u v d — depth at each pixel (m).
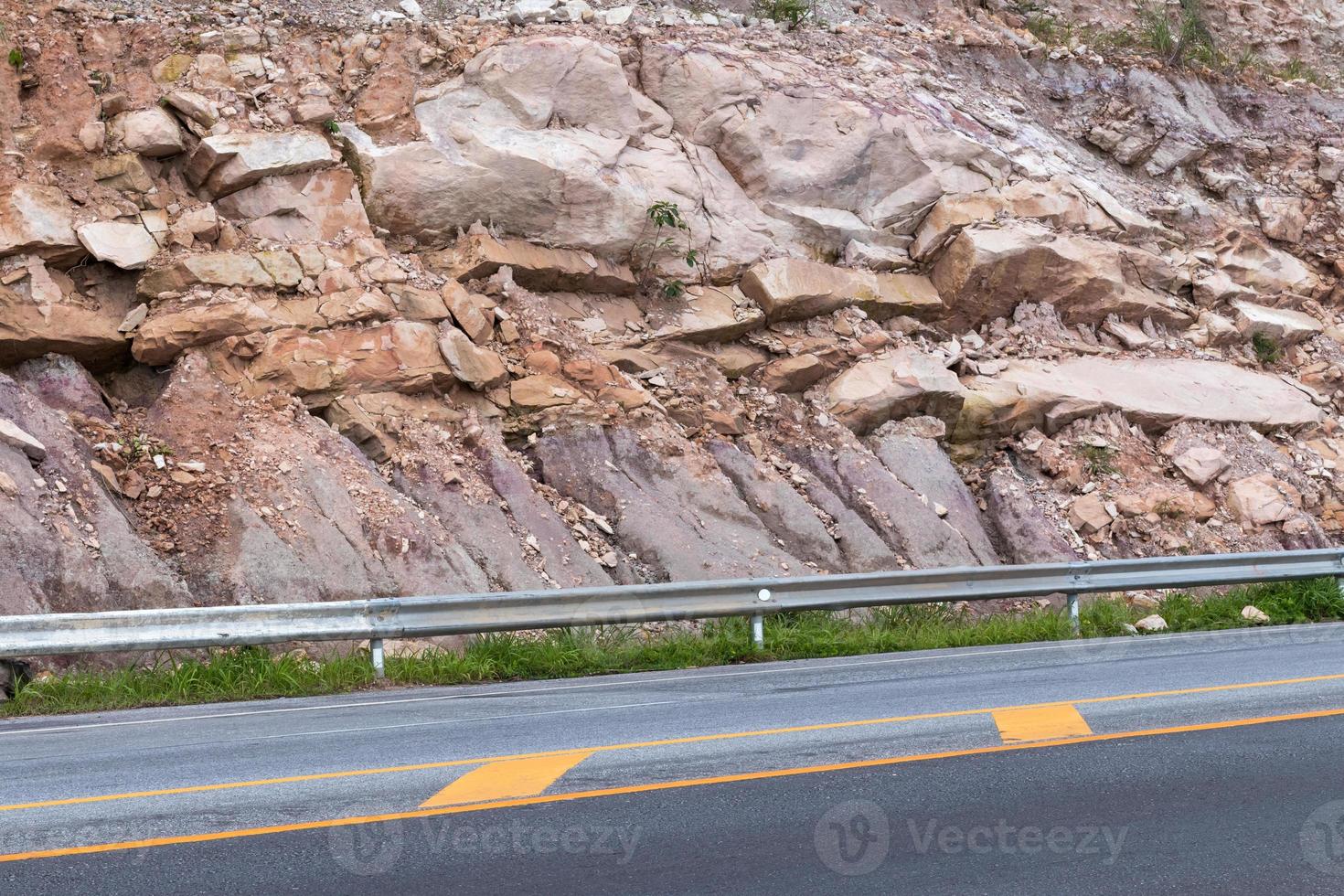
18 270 11.83
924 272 16.84
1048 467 15.46
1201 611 12.53
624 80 15.64
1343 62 26.09
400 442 12.27
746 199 16.11
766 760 6.09
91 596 9.80
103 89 13.49
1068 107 20.22
